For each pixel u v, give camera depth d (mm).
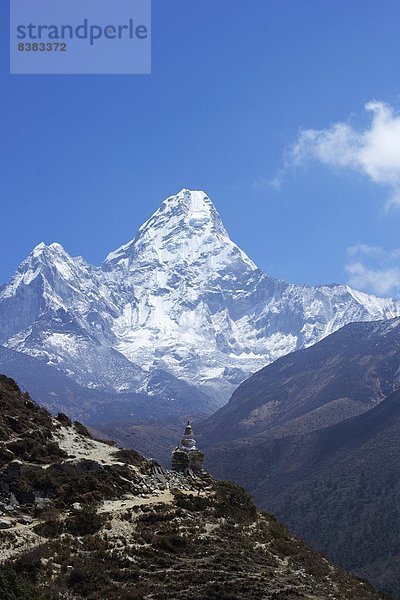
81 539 88812
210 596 81875
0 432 105938
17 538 87125
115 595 80000
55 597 78812
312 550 105375
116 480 103375
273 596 84562
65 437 114125
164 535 91812
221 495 108062
